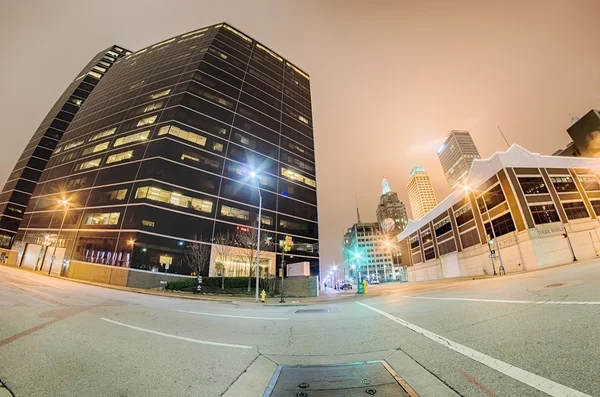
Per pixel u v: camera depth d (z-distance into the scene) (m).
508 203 38.03
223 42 57.75
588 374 2.91
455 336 5.29
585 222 37.53
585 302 6.30
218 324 8.52
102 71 74.88
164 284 31.41
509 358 3.72
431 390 3.11
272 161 50.84
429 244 61.03
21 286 15.97
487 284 17.11
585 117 49.97
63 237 37.88
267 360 4.72
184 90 44.50
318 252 51.00
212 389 3.48
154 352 5.12
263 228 44.16
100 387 3.47
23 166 58.78
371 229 183.00
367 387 3.35
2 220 53.16
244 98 52.72
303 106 66.00
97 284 27.70
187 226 35.97
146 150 38.22
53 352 4.85
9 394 3.25
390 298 16.70
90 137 47.50
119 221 33.53
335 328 7.51
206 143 42.66
